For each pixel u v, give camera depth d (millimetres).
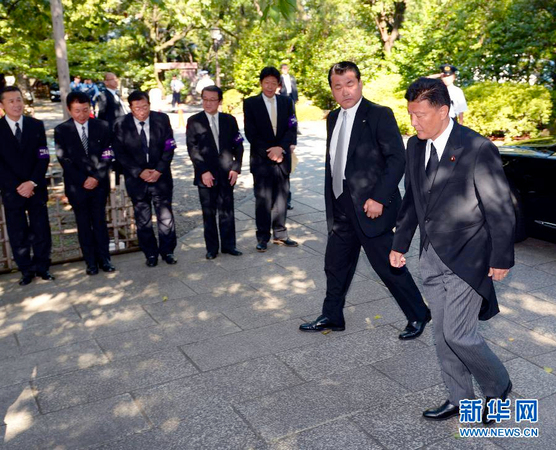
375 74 21031
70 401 3547
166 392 3625
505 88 13664
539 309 4777
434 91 2807
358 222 4039
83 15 11273
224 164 6086
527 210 6145
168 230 6086
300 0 22031
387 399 3490
